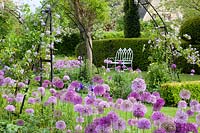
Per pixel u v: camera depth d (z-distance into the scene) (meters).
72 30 17.03
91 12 11.45
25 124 3.71
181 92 2.99
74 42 18.94
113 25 21.48
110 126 2.51
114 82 7.91
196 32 12.08
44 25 5.15
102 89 3.10
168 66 8.26
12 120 3.80
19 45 4.93
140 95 2.93
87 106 3.04
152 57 8.41
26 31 4.99
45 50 4.97
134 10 15.16
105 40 15.08
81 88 5.23
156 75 8.05
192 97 7.33
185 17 14.00
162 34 8.15
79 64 9.00
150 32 8.30
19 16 5.83
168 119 2.44
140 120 2.53
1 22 6.05
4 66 4.77
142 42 14.02
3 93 4.18
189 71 12.28
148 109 5.81
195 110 2.79
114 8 21.16
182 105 2.85
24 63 4.76
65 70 8.90
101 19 11.91
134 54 14.24
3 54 4.82
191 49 8.30
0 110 4.05
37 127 3.73
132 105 2.77
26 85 4.38
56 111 3.65
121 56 14.23
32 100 3.92
